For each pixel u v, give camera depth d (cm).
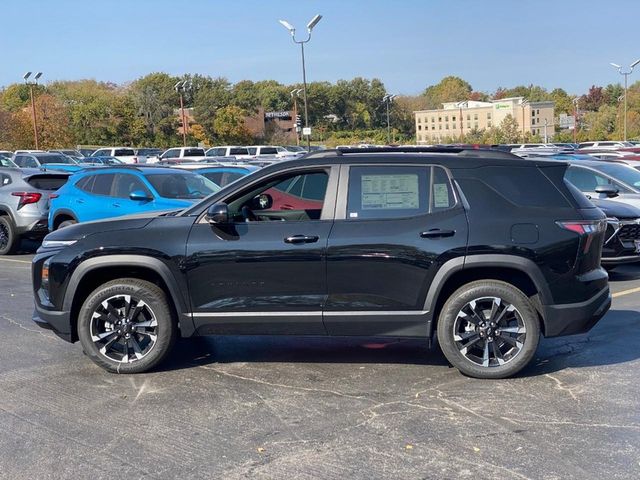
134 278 601
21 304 899
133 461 430
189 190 1213
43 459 435
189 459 432
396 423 484
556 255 558
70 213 1249
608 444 444
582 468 411
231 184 600
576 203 579
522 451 435
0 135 6462
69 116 7512
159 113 7950
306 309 573
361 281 566
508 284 566
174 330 600
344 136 9281
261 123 8912
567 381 567
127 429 480
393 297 566
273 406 521
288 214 607
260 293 576
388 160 583
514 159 585
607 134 7606
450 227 560
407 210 572
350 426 480
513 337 569
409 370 604
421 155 584
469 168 577
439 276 558
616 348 659
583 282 566
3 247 1390
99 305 595
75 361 642
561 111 10238
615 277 1048
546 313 562
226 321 583
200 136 8031
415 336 572
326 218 577
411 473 407
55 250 606
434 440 454
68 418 502
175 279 581
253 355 656
